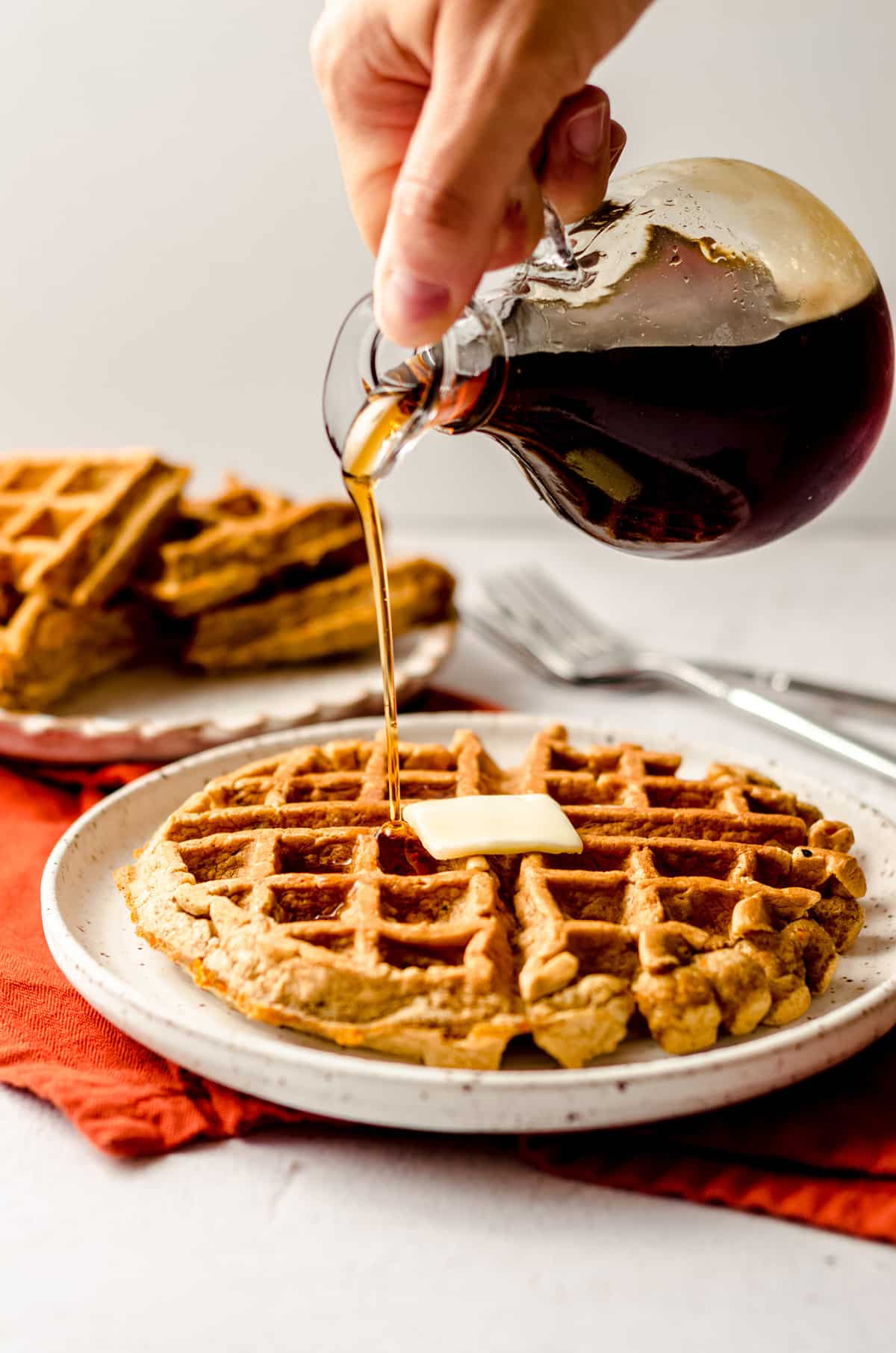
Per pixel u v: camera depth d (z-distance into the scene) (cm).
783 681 65
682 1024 42
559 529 101
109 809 52
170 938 45
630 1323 38
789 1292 39
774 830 49
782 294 45
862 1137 42
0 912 51
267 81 99
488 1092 40
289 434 109
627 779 52
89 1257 40
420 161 40
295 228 103
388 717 48
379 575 47
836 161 91
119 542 67
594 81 92
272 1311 39
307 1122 43
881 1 87
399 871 47
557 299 45
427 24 43
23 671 63
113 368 109
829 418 46
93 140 103
